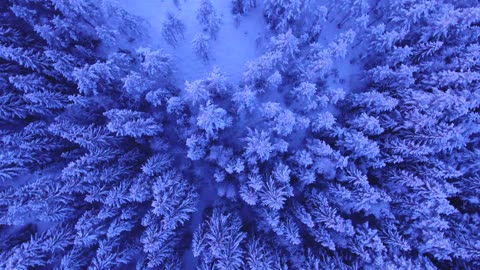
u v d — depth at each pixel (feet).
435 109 60.03
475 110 65.72
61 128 55.77
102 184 58.39
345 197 57.77
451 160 62.39
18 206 53.83
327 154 59.88
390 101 60.34
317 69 65.98
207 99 61.52
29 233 64.23
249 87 66.90
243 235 59.06
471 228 60.34
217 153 62.23
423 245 58.65
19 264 53.72
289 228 57.82
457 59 63.87
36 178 62.75
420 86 65.77
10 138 56.39
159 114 65.36
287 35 61.11
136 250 60.90
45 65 60.29
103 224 58.13
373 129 61.05
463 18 61.72
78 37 66.03
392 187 62.49
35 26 56.90
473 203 62.13
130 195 54.90
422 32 66.54
